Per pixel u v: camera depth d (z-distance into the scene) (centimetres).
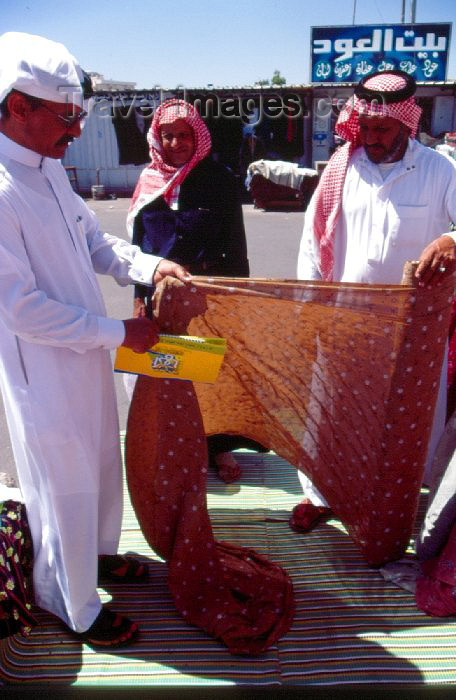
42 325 181
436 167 255
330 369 233
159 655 212
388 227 260
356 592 239
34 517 211
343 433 241
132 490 230
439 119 1634
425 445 231
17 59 169
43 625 226
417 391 223
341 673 204
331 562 257
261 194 1442
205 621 221
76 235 200
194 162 286
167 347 203
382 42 1566
